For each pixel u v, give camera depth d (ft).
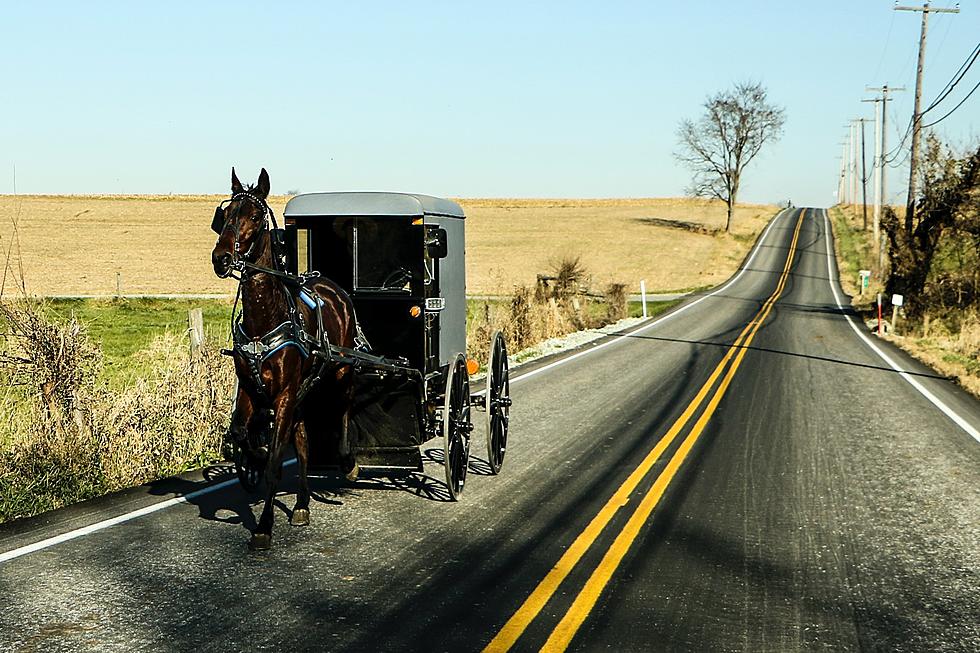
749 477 32.58
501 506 28.02
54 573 21.02
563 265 109.50
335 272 29.30
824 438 40.42
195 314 37.70
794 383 59.00
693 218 411.75
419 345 28.99
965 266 111.34
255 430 25.99
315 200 29.25
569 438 39.78
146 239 233.14
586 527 25.68
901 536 25.61
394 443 28.35
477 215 400.26
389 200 28.99
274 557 22.53
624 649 17.22
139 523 25.44
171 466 33.40
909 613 19.62
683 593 20.45
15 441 29.55
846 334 104.37
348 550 23.22
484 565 22.13
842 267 247.09
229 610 18.85
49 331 30.58
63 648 16.80
